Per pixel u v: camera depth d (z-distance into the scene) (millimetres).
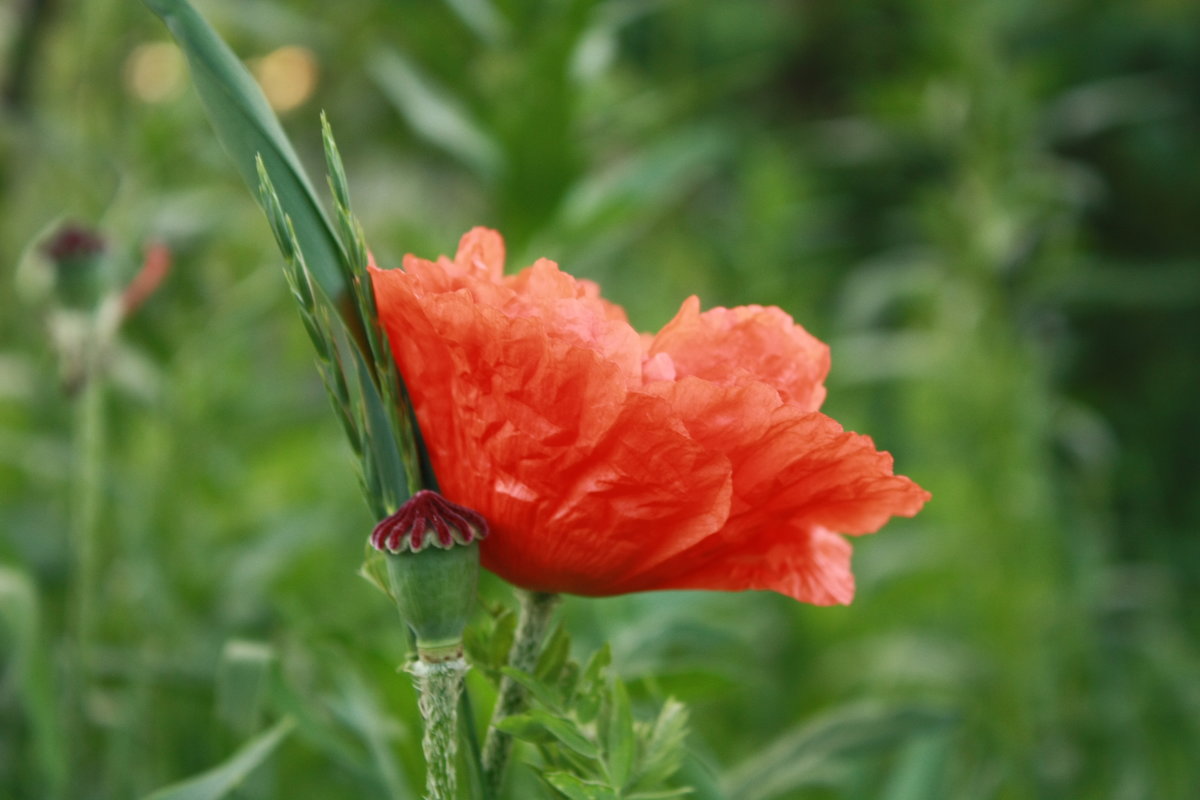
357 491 1636
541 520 737
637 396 716
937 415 1897
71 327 978
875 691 1620
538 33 1429
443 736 738
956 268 1778
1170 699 1629
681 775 856
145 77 1602
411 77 1477
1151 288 2307
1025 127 1788
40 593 1304
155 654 1170
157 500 1363
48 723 943
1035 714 1560
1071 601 1664
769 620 1566
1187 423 2854
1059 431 1954
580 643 1177
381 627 1392
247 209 1686
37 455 1410
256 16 1698
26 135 1487
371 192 2441
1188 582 2262
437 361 741
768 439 729
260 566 1320
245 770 854
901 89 1925
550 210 1433
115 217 1420
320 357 744
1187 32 2951
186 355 1438
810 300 2355
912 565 1680
